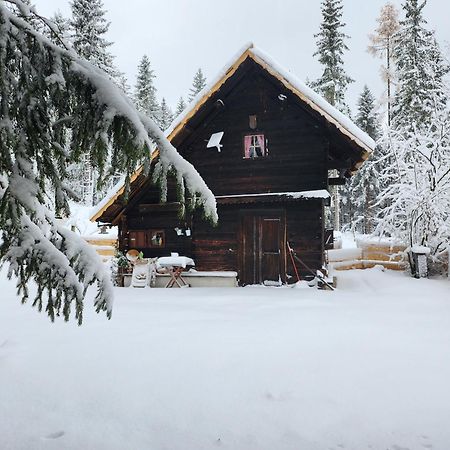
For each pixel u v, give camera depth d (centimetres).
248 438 276
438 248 1330
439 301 839
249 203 1251
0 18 262
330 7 2802
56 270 276
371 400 330
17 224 258
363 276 1391
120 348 462
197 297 888
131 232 1381
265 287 1157
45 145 283
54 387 356
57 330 548
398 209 1466
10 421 299
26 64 275
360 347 470
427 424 292
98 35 2338
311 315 667
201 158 1325
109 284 304
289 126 1245
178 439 275
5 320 611
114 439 275
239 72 1222
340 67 2783
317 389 351
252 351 453
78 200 302
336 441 272
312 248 1199
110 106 277
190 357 432
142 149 278
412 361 421
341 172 1323
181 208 317
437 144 1356
